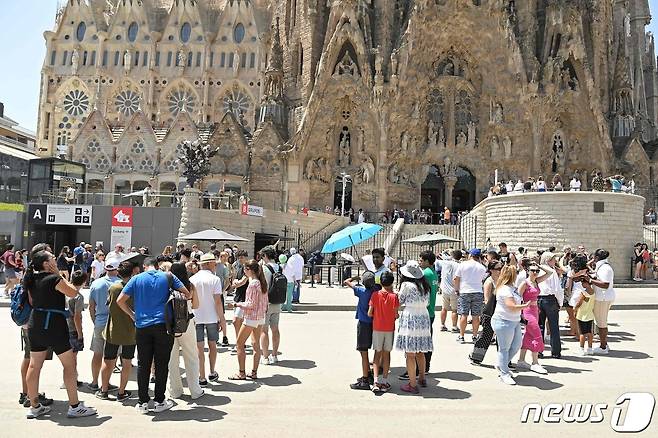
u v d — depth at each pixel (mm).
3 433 8461
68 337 9344
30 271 9312
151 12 79125
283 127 63469
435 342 16203
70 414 9258
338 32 61156
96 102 74812
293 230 46250
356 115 62000
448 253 24094
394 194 62219
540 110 61344
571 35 62719
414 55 62469
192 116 75000
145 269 10461
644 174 64062
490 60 63469
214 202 43531
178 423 9031
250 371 12523
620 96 67500
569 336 17719
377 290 11250
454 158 64250
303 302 24719
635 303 25328
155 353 9711
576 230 37062
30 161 44250
